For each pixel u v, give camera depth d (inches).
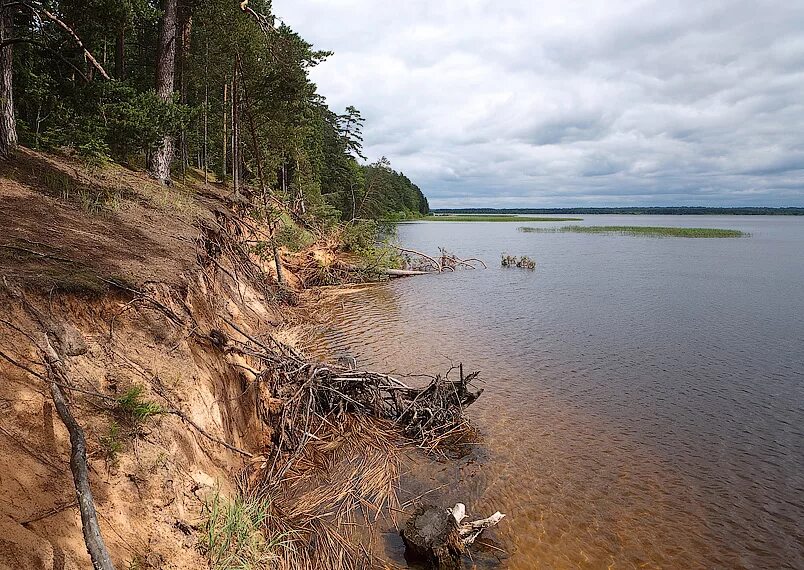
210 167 1207.6
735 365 494.9
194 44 854.5
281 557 207.6
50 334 192.9
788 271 1197.7
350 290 874.8
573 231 3024.1
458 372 458.3
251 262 637.3
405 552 228.5
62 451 163.8
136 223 406.3
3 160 408.2
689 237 2549.2
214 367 277.0
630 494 276.7
